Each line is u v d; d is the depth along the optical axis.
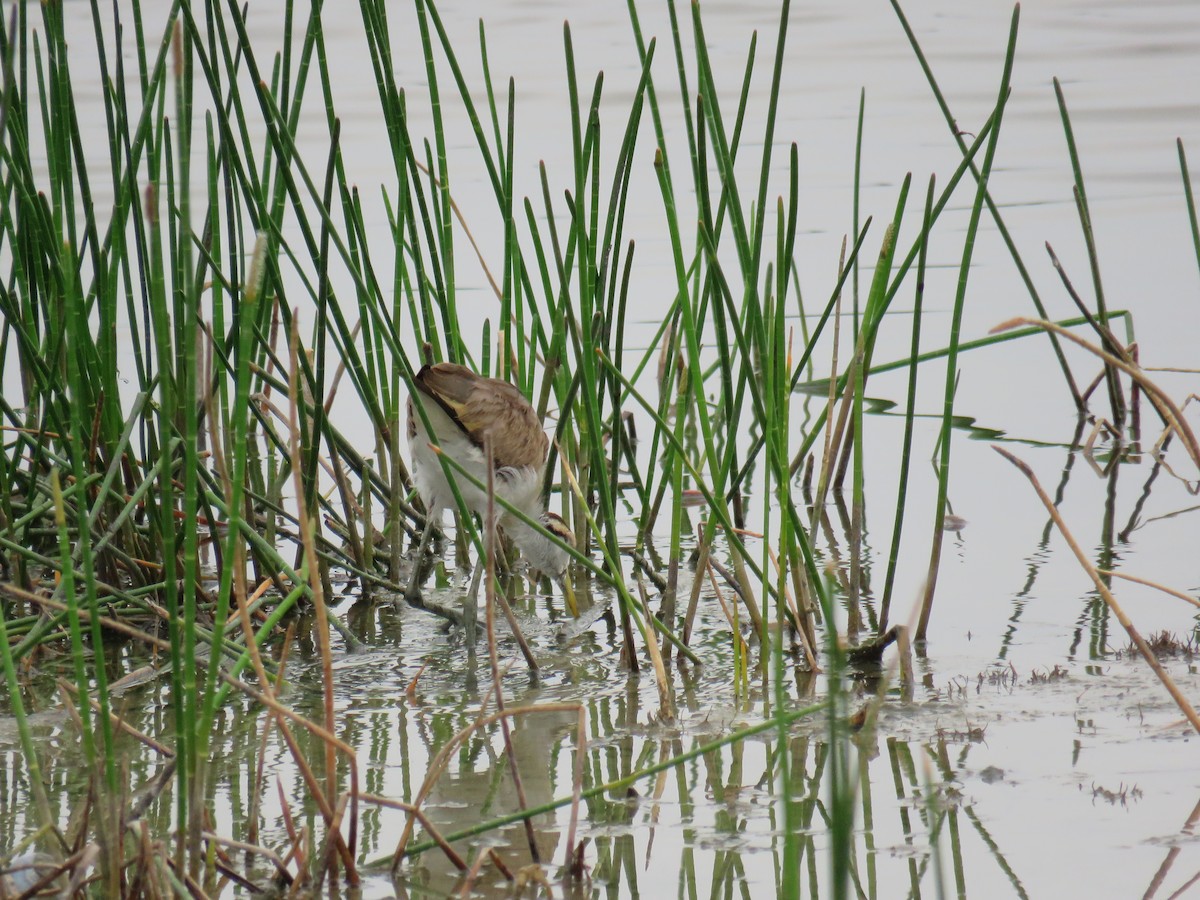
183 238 5.89
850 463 13.70
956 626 10.12
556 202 19.59
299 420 10.64
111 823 6.06
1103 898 6.41
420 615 11.12
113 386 10.40
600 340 10.57
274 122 9.36
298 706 9.20
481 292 17.41
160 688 9.41
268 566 10.91
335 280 16.92
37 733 8.65
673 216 8.94
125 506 9.88
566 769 8.16
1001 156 21.27
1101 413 14.73
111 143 9.87
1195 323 15.71
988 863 6.79
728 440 9.40
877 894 6.55
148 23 26.83
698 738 8.51
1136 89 24.23
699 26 8.59
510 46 26.70
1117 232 18.38
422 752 8.45
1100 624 10.05
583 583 11.77
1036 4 30.36
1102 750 7.98
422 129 22.34
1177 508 12.30
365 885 6.69
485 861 6.97
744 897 6.62
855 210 11.06
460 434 10.42
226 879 6.73
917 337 9.20
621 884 6.75
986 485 13.08
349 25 27.23
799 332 16.31
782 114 23.44
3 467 9.80
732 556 9.67
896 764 7.95
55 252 10.05
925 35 28.02
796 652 9.93
